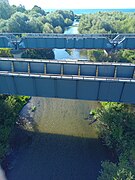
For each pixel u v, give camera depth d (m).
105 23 126.06
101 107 49.12
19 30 105.88
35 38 67.12
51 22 155.62
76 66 30.78
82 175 32.53
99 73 30.88
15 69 32.38
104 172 29.09
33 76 30.70
